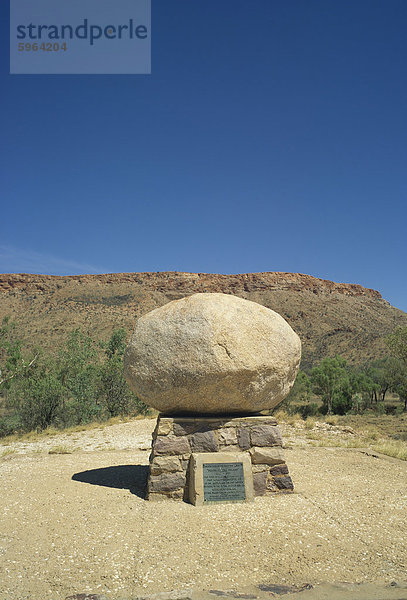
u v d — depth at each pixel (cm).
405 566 454
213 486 635
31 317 10138
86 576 423
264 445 683
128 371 692
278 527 549
